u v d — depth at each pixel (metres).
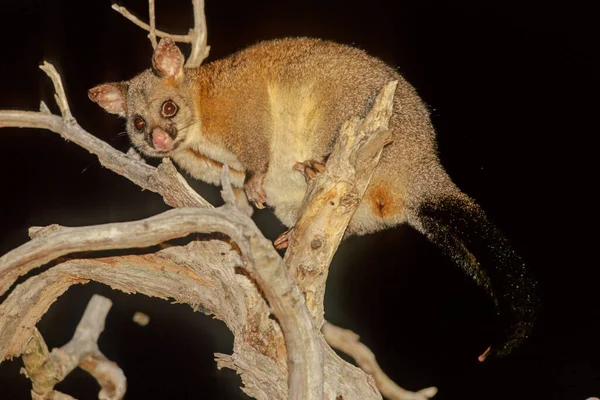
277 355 4.06
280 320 3.47
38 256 3.63
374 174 5.30
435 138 5.53
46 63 4.82
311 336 3.48
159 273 4.67
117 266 4.69
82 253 4.65
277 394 4.03
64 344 6.22
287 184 5.82
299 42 5.74
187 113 5.87
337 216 4.14
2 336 4.67
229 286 4.32
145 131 6.03
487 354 4.47
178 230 3.48
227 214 3.40
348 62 5.51
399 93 5.39
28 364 5.18
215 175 6.16
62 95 4.87
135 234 3.52
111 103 6.37
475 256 5.11
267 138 5.67
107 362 5.75
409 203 5.36
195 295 4.62
